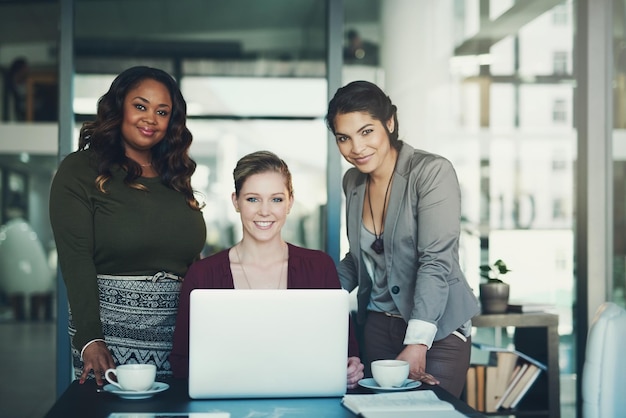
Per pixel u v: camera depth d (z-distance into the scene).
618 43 4.57
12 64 6.71
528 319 4.02
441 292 2.87
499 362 4.03
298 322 2.35
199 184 6.05
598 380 2.44
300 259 2.77
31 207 6.69
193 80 5.95
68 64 4.41
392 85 4.57
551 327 4.02
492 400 4.00
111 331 2.96
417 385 2.49
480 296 4.13
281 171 2.74
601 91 4.56
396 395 2.29
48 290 6.62
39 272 6.63
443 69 4.58
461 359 3.04
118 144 3.03
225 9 5.80
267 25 5.91
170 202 3.06
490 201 4.59
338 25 4.53
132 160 3.03
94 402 2.27
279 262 2.76
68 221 2.90
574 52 4.63
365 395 2.29
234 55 5.94
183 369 2.65
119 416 2.08
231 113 6.00
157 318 2.99
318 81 5.64
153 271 3.02
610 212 4.57
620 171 4.57
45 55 6.74
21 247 6.62
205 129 6.04
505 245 4.58
